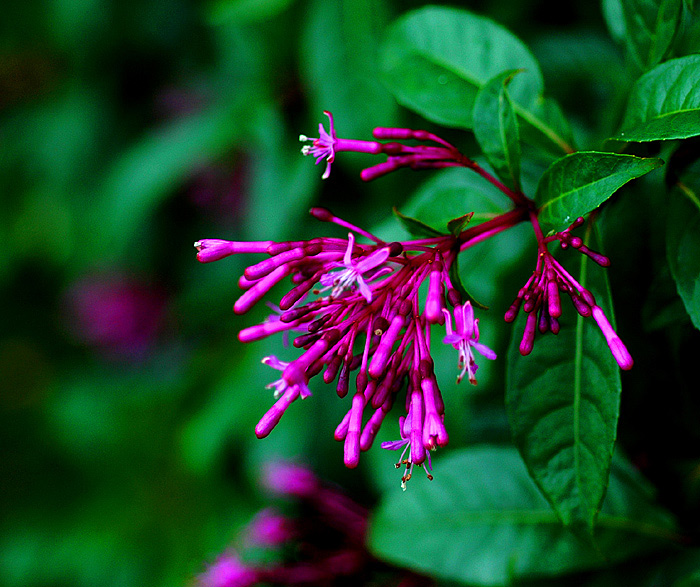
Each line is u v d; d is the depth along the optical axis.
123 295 1.34
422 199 0.66
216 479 1.07
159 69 1.12
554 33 0.71
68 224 1.17
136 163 0.96
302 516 0.72
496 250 0.69
